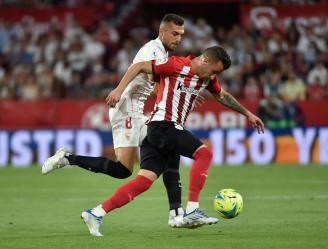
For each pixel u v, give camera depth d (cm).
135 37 9194
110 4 9619
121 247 2577
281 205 3978
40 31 8894
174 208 3008
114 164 3025
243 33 8762
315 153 7194
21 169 6662
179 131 2814
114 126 3084
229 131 7194
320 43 8800
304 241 2716
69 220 3394
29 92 7956
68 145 7150
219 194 2902
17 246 2605
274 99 7412
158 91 2861
